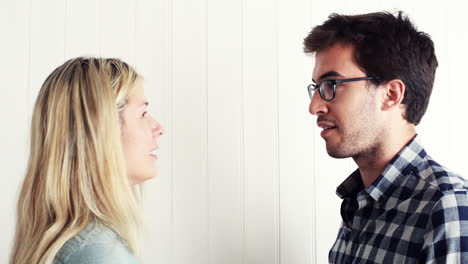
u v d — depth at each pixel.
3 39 1.51
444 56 1.55
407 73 1.00
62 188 0.88
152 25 1.54
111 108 0.92
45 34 1.53
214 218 1.50
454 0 1.56
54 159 0.89
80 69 0.94
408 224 0.92
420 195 0.93
